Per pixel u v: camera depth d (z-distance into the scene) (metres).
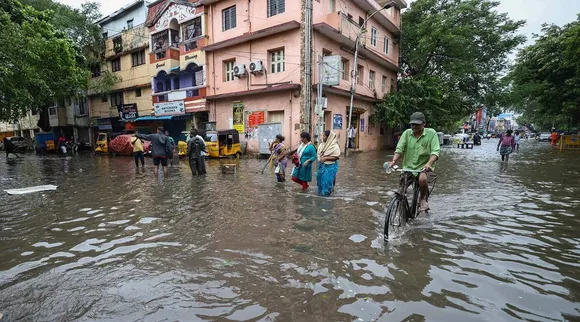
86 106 29.80
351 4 18.81
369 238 4.14
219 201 6.46
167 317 2.45
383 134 24.12
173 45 21.64
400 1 22.94
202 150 10.34
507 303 2.62
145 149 18.95
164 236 4.35
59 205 6.30
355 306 2.58
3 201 6.72
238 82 18.38
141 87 24.42
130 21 24.84
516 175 9.91
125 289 2.89
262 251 3.75
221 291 2.84
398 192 4.42
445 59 23.88
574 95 20.95
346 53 18.61
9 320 2.44
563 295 2.73
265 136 16.59
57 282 3.04
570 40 18.08
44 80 16.30
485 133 64.75
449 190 7.42
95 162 16.62
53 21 23.34
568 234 4.28
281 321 2.39
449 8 23.42
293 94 16.17
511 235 4.24
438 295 2.74
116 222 5.07
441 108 22.38
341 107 18.48
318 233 4.36
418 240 4.06
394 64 22.98
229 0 18.38
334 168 6.88
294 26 15.58
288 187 7.98
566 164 13.13
